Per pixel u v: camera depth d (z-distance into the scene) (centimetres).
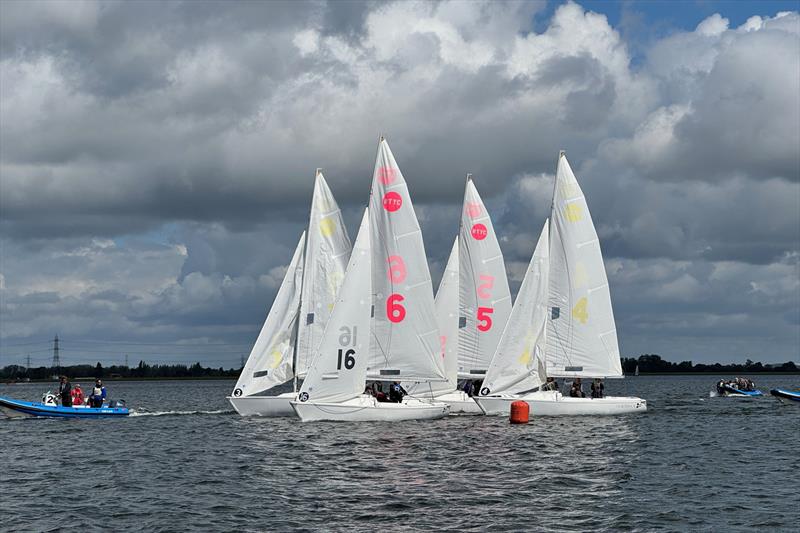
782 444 4584
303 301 5538
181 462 3900
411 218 5322
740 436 4953
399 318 5284
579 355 5572
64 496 3130
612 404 5588
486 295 5919
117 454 4188
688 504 2956
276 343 5562
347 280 5009
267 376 5553
